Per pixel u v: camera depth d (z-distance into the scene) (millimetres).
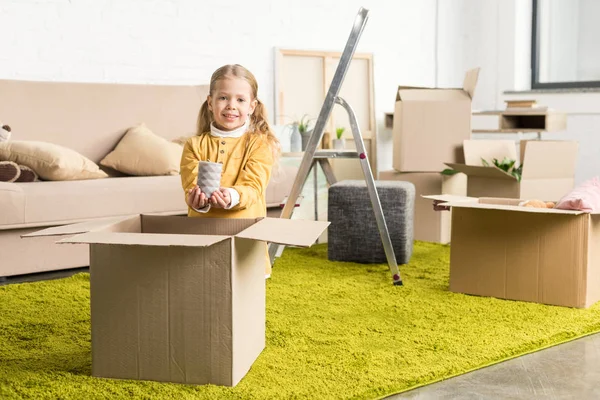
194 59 4238
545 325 2250
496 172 3459
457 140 3961
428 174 3938
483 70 5570
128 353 1727
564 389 1749
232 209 2199
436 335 2139
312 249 3645
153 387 1673
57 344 2031
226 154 2260
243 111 2266
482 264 2635
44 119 3453
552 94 5117
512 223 2559
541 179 3496
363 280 2906
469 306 2484
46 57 3732
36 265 2896
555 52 5426
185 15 4180
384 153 5195
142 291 1699
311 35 4754
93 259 1716
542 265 2514
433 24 5430
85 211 2922
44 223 2832
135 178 3270
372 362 1885
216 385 1691
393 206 3236
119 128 3676
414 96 4027
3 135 3111
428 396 1704
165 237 1623
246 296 1777
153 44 4078
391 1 5168
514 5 5328
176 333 1697
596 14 5195
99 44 3893
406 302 2541
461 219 2668
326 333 2148
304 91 4715
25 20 3654
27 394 1635
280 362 1876
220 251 1646
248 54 4457
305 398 1634
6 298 2539
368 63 5027
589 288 2477
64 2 3764
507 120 4859
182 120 3910
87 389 1663
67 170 3096
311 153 2908
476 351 1989
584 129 4973
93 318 1732
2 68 3607
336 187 3289
